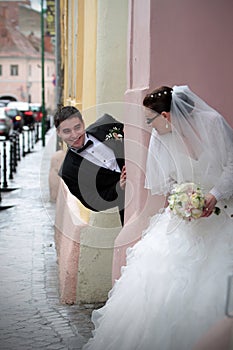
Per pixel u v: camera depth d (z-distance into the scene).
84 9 7.29
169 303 4.31
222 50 5.23
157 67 5.17
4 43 69.44
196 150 4.61
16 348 5.28
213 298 4.24
